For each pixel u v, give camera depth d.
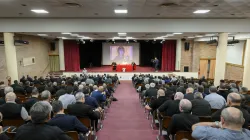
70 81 8.64
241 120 1.57
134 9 6.68
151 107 4.62
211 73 17.91
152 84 6.79
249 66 11.28
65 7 6.37
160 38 16.91
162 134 3.93
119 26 8.72
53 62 17.52
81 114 3.44
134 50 21.59
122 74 16.88
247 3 5.76
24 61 12.15
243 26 8.73
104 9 6.67
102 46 21.45
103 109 5.77
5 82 10.36
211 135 1.63
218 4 5.91
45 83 8.65
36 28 8.63
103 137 4.33
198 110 3.53
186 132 2.57
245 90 5.32
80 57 20.64
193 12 7.19
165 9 6.67
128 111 6.83
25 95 6.11
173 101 3.70
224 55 8.99
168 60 19.02
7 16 8.09
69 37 15.59
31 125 1.80
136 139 4.22
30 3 5.82
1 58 10.04
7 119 3.17
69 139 1.89
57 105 2.59
